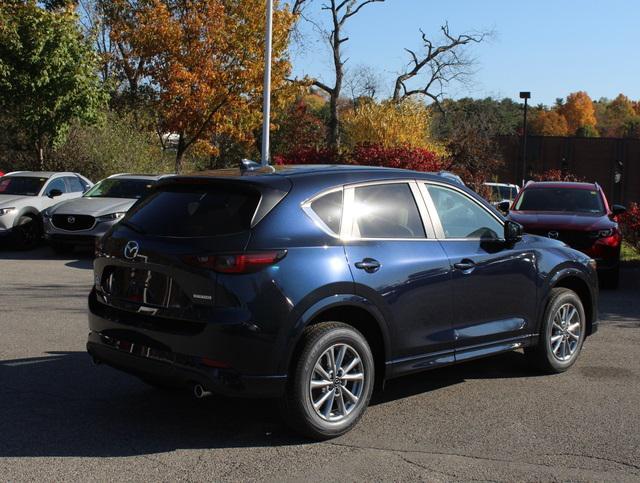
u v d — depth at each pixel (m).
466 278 5.78
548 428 5.27
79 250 16.00
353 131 33.62
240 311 4.56
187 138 28.94
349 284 4.96
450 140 26.06
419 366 5.49
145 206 5.32
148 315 4.91
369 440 4.98
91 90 20.75
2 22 19.02
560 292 6.73
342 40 40.62
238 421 5.33
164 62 26.14
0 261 14.05
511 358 7.36
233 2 26.48
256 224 4.75
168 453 4.69
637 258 16.23
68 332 8.05
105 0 30.55
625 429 5.25
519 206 13.34
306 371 4.76
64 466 4.44
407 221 5.57
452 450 4.81
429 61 43.19
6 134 23.12
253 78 26.41
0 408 5.50
